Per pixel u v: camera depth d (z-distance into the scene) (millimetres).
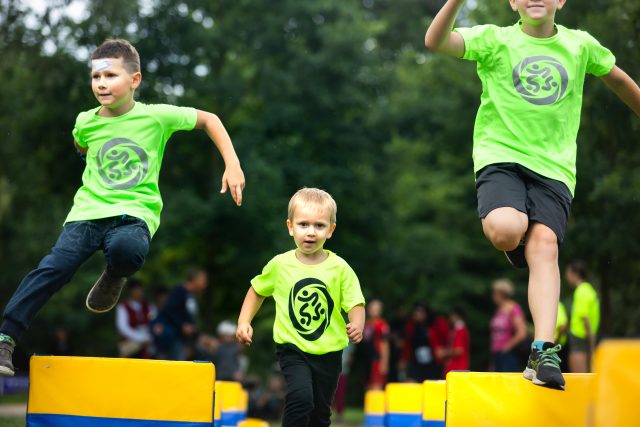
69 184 40500
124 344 25141
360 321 10805
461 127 44781
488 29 10086
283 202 44125
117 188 10320
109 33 35375
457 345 27156
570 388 9250
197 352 25672
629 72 23234
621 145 26406
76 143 10906
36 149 37906
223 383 15766
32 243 41188
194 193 43906
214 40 43406
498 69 9969
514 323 23812
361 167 50750
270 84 46031
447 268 53500
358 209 50219
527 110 9734
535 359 8703
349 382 53750
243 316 11125
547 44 9945
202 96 43750
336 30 46562
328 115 47938
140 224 10172
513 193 9383
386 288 53938
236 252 44875
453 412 9625
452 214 53938
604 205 26672
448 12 9641
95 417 9805
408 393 17547
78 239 10102
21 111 35375
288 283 11000
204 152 45812
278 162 45594
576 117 10000
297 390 10531
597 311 20750
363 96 48000
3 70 32188
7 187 37000
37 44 32781
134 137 10523
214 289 48250
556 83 9797
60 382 9844
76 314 53531
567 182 9625
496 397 9508
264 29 46375
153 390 9828
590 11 25312
